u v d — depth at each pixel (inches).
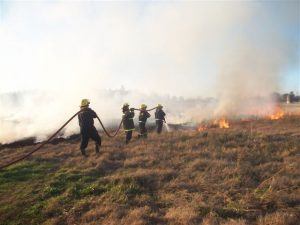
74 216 319.9
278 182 368.2
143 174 406.6
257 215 304.5
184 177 401.4
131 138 658.2
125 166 458.9
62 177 418.6
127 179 392.5
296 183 368.2
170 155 499.8
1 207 345.4
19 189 388.5
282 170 412.2
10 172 439.8
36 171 447.5
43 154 535.8
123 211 319.0
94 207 335.9
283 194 338.0
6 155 546.6
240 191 359.9
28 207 345.1
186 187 375.2
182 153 509.0
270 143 547.2
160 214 314.7
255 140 571.2
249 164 445.1
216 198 342.0
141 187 375.2
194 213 301.6
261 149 524.1
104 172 438.0
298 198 330.0
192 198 342.6
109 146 575.8
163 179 401.7
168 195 352.8
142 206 333.1
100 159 479.8
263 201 328.8
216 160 459.5
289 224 282.8
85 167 456.1
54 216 326.0
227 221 289.6
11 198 364.8
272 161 462.9
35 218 324.5
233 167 429.1
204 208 316.2
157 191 368.5
